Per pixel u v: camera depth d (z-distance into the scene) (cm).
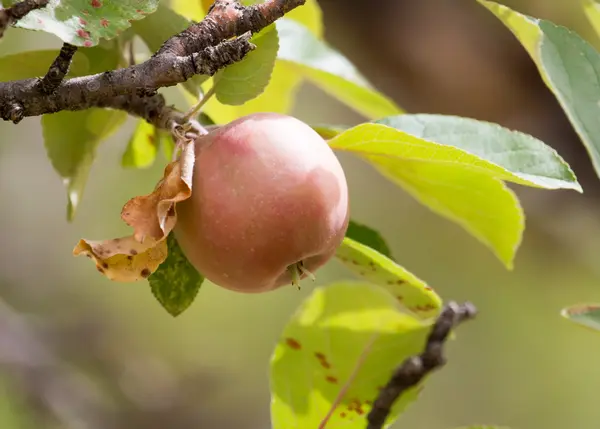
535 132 194
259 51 126
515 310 247
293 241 123
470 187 131
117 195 250
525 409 250
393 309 135
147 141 134
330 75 139
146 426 252
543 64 130
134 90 123
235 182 123
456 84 192
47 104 123
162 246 124
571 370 251
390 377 134
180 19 129
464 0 184
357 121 245
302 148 124
